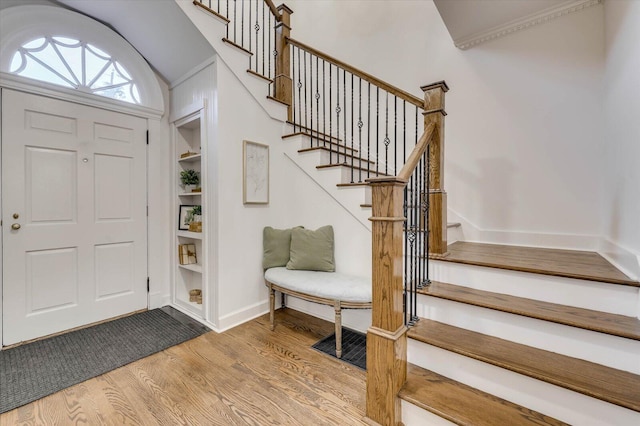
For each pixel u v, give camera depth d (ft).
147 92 9.32
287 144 9.50
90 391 5.35
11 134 6.94
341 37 11.83
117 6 7.60
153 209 9.61
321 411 4.87
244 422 4.63
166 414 4.79
